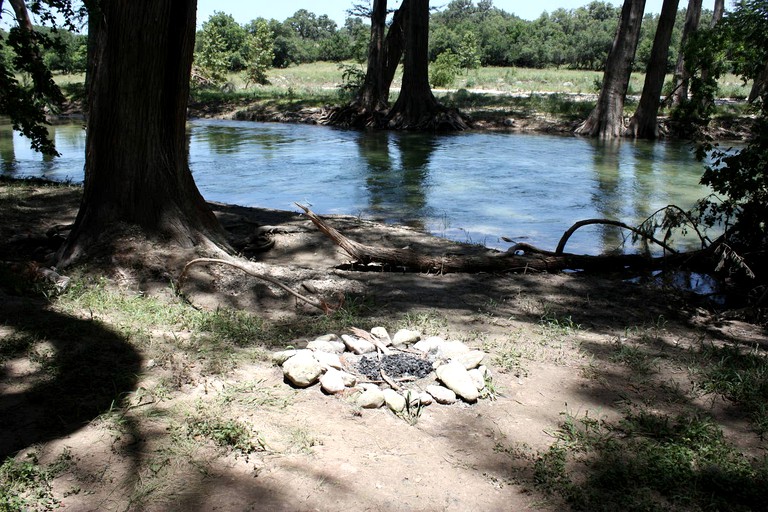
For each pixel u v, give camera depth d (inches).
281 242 374.3
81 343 208.2
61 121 1270.9
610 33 2716.5
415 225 474.0
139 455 154.1
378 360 208.1
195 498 141.4
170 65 288.4
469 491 148.3
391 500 143.7
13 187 496.4
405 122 1246.9
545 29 2994.6
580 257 347.6
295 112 1403.8
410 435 170.1
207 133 1123.9
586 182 665.6
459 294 290.2
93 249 284.4
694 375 211.9
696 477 154.1
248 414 173.2
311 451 159.0
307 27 3722.9
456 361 200.7
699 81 554.9
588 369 212.8
